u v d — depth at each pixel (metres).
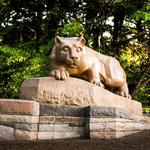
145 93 16.16
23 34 14.12
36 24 14.02
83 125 7.10
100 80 8.61
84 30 13.96
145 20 13.72
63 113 7.14
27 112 6.85
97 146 6.46
